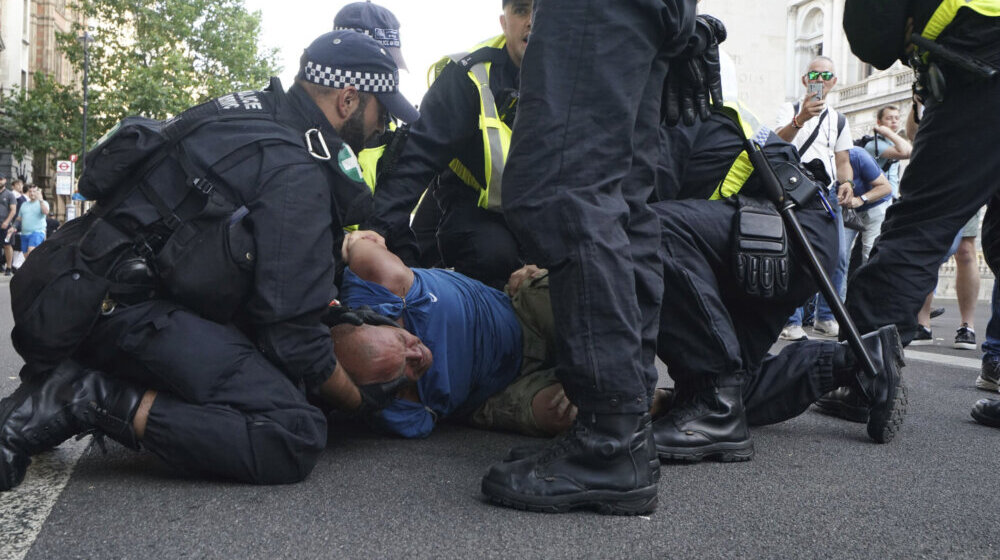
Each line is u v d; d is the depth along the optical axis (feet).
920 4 10.00
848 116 107.96
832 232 8.84
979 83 9.64
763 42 83.61
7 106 116.47
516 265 10.68
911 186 10.13
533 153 6.13
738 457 7.77
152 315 6.33
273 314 6.47
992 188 9.86
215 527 5.50
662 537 5.55
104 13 133.28
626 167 6.18
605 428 5.97
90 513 5.73
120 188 6.53
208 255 6.34
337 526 5.58
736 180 8.41
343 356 7.49
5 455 6.02
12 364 13.80
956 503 6.55
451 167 10.80
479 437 8.70
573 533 5.57
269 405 6.50
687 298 7.66
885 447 8.58
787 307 8.68
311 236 6.61
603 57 6.07
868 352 8.66
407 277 8.32
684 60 6.71
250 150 6.61
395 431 8.32
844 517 6.11
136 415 6.30
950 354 18.45
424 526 5.62
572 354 5.98
